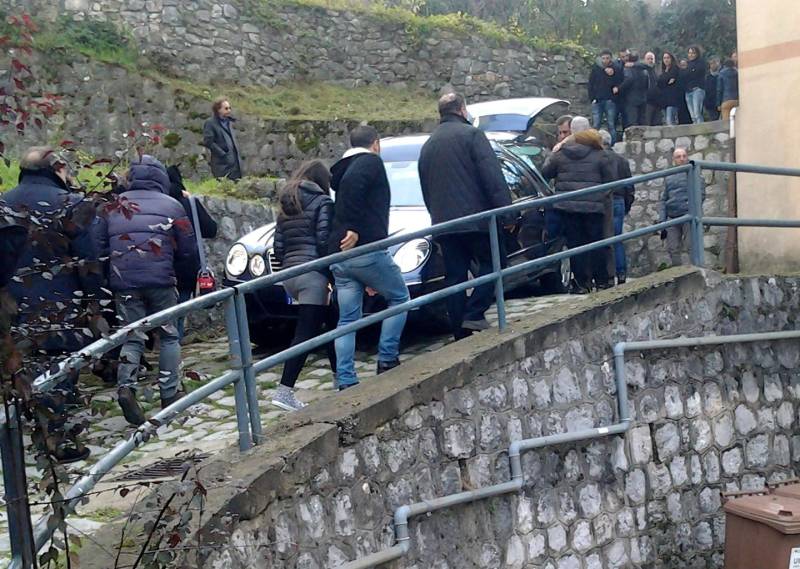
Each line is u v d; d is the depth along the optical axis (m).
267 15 19.77
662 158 15.39
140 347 6.54
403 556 6.25
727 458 8.82
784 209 10.77
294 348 5.91
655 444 8.34
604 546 7.85
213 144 14.15
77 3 17.55
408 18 21.14
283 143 17.78
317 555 5.55
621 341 8.19
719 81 18.69
